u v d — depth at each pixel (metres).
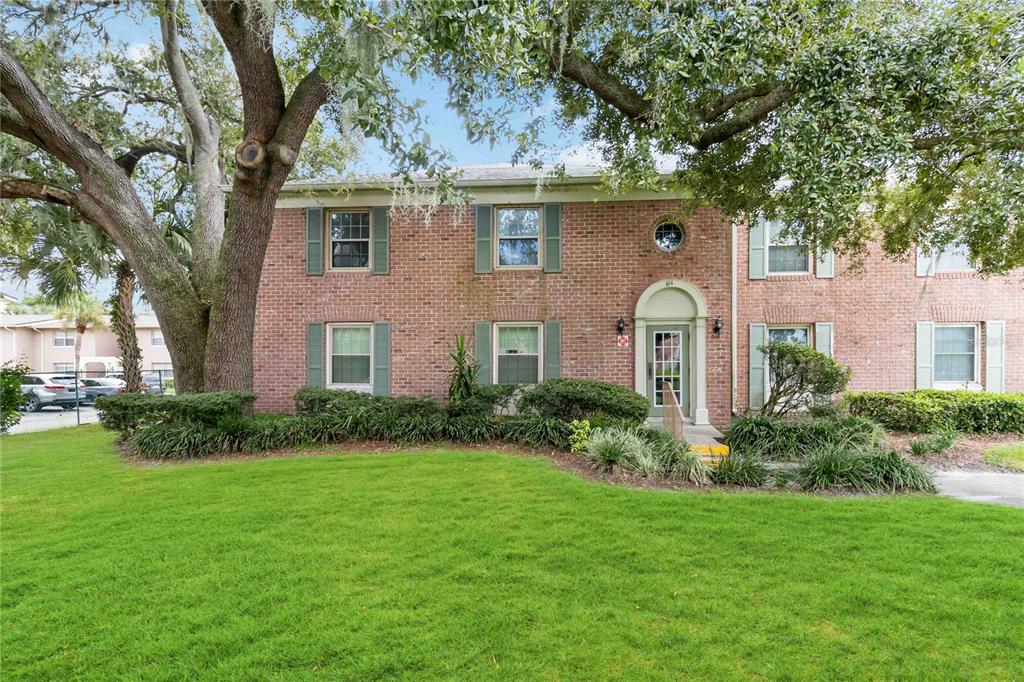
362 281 10.21
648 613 2.77
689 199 8.48
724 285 9.49
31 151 8.31
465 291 10.03
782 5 5.16
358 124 5.54
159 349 25.94
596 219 9.75
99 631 2.61
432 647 2.47
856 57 5.05
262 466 5.93
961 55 5.14
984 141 5.55
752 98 6.35
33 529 3.98
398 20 4.70
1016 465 6.33
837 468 5.27
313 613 2.76
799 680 2.25
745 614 2.75
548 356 9.83
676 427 6.96
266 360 10.30
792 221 7.29
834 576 3.18
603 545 3.64
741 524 4.05
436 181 8.23
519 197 9.91
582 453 6.38
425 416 7.63
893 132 5.23
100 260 10.45
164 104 9.77
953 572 3.23
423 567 3.30
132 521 4.14
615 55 6.43
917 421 8.29
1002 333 9.82
